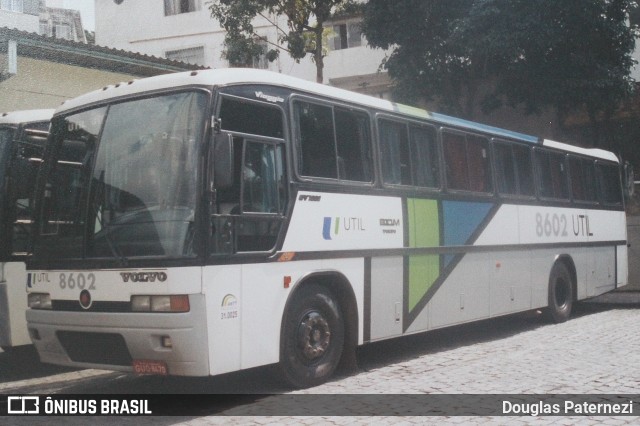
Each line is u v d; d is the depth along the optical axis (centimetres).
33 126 854
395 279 861
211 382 779
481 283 1038
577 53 1872
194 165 630
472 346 1009
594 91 1853
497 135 1117
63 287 678
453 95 2083
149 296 620
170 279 611
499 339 1077
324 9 1988
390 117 888
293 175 724
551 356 898
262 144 695
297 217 723
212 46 3059
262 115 702
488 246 1057
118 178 667
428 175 945
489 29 1848
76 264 667
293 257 712
